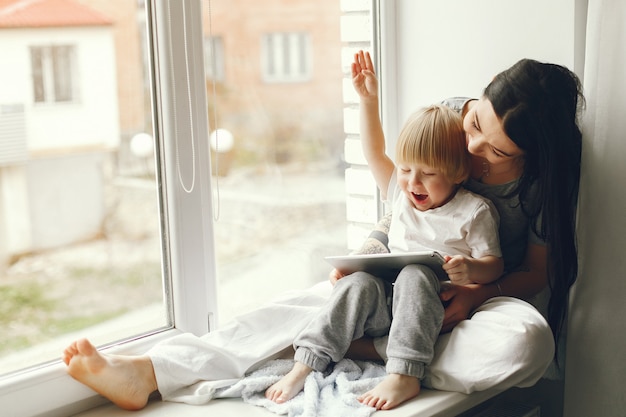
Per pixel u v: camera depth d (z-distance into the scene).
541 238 1.45
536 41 1.60
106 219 3.23
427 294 1.32
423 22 1.77
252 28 7.77
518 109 1.30
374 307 1.37
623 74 1.39
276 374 1.34
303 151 7.56
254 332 1.41
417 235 1.46
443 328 1.38
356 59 1.61
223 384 1.30
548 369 1.55
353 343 1.41
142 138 3.60
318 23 7.61
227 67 7.70
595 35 1.41
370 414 1.21
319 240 5.40
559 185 1.38
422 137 1.37
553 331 1.49
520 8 1.61
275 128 7.54
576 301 1.49
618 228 1.43
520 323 1.27
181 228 1.44
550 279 1.46
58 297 2.62
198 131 1.44
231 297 4.19
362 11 1.87
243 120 7.55
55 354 1.42
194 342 1.34
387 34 1.80
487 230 1.39
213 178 1.66
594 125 1.43
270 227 5.77
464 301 1.39
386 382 1.27
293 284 4.43
